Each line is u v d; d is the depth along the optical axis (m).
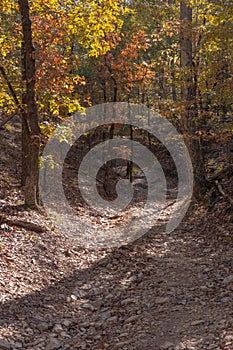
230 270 8.48
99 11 12.81
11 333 6.05
